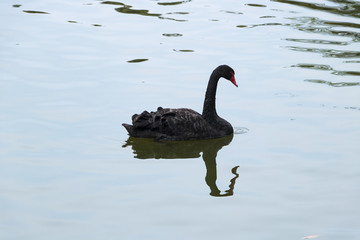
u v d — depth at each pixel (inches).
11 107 617.6
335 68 737.0
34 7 978.7
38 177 484.1
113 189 467.8
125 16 938.1
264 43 820.0
